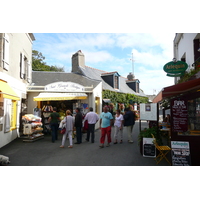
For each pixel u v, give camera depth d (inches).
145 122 782.5
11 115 377.1
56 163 228.4
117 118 338.3
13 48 371.2
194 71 285.6
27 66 473.7
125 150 283.3
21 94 420.5
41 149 300.0
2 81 310.7
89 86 525.7
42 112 472.7
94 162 230.2
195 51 330.6
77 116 346.6
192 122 207.9
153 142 228.8
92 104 496.4
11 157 254.5
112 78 801.6
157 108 286.0
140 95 1018.1
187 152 198.8
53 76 583.5
